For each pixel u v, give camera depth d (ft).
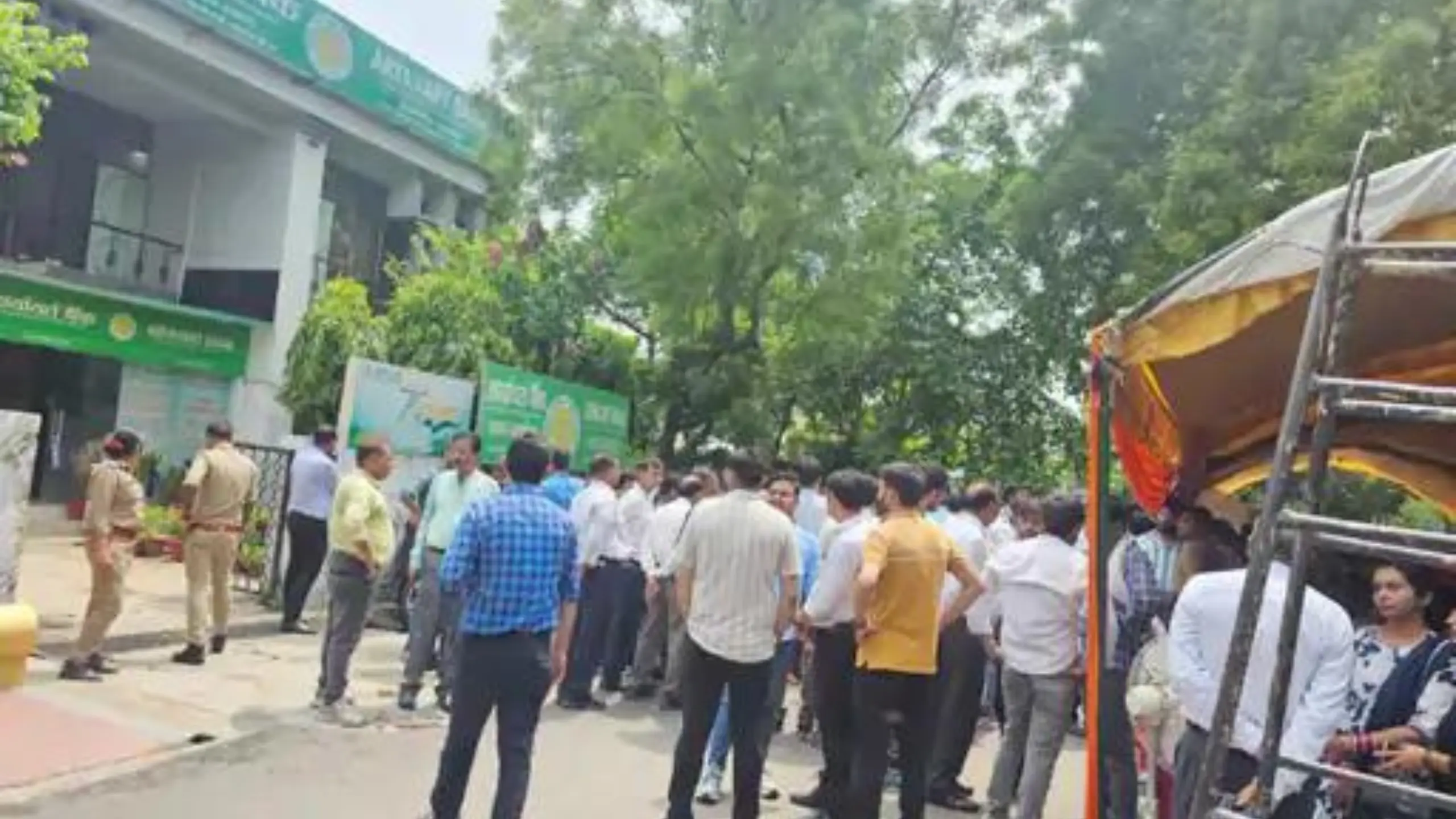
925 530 20.92
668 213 57.16
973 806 25.32
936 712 23.09
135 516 28.73
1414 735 14.67
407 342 54.44
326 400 53.67
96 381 64.44
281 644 35.14
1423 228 13.61
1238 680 10.35
